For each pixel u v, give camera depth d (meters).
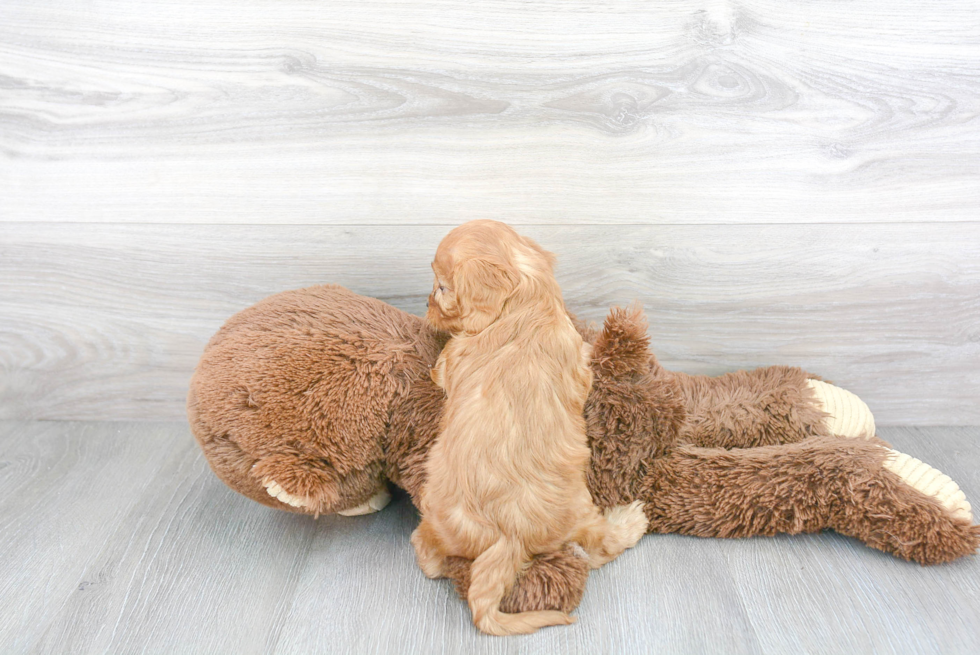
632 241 1.62
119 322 1.72
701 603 1.25
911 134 1.53
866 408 1.59
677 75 1.49
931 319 1.68
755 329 1.70
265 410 1.32
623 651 1.15
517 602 1.21
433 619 1.22
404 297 1.68
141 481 1.60
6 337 1.73
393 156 1.56
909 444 1.71
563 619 1.18
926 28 1.46
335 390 1.33
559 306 1.29
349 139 1.54
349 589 1.29
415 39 1.47
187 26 1.47
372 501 1.48
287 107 1.52
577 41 1.47
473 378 1.23
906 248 1.62
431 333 1.45
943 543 1.30
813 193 1.58
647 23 1.46
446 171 1.57
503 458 1.19
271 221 1.61
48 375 1.77
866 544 1.37
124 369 1.77
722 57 1.48
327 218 1.61
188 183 1.59
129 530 1.44
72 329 1.73
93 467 1.64
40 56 1.50
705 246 1.62
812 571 1.32
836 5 1.44
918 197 1.57
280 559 1.37
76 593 1.27
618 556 1.37
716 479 1.40
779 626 1.19
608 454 1.39
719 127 1.53
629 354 1.41
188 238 1.63
